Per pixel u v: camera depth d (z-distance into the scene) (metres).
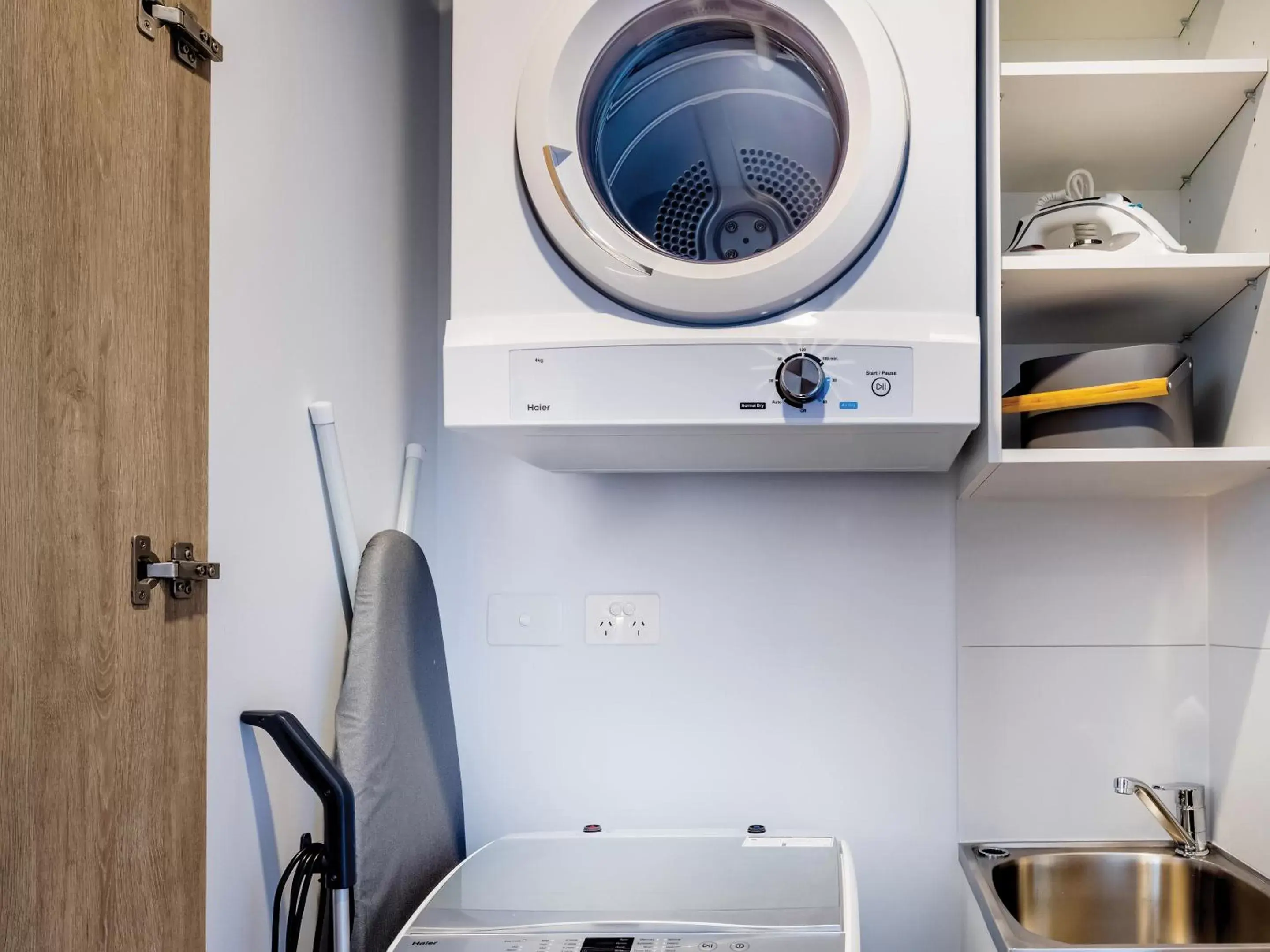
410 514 1.74
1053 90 1.56
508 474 1.97
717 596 1.92
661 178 1.48
